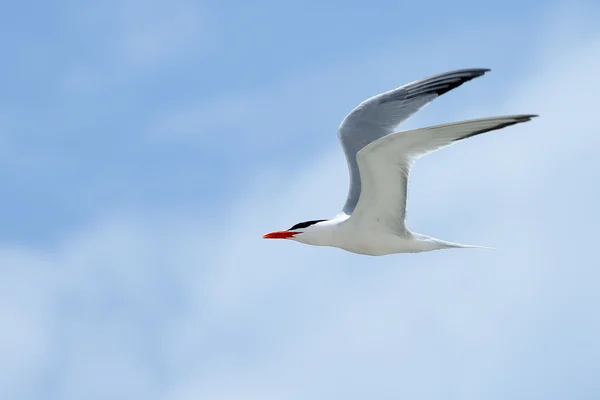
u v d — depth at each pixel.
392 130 15.13
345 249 13.73
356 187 14.35
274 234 13.77
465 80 15.16
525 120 11.20
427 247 13.19
